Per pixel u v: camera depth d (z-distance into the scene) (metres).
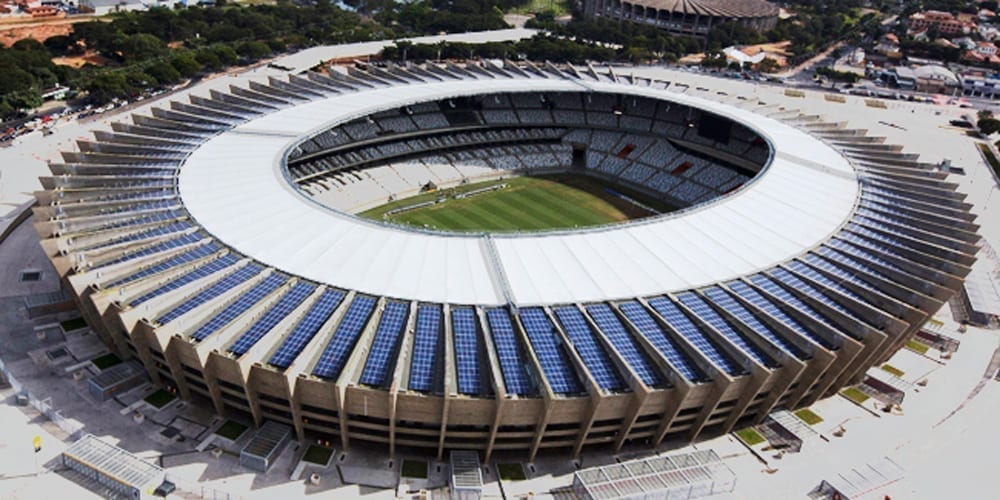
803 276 97.44
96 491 75.00
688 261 99.38
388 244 98.50
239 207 107.38
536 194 172.00
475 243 99.69
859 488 81.88
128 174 117.50
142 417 84.62
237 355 78.94
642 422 82.25
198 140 132.62
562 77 190.38
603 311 87.94
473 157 180.62
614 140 189.75
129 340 89.38
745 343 86.06
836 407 96.19
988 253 142.62
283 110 151.88
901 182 132.50
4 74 186.62
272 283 89.25
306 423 81.62
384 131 168.12
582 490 77.38
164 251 94.44
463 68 192.25
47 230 99.00
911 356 109.12
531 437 80.50
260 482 77.25
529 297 88.88
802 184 128.50
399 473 80.00
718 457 83.44
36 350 95.62
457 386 77.12
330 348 80.06
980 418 95.94
